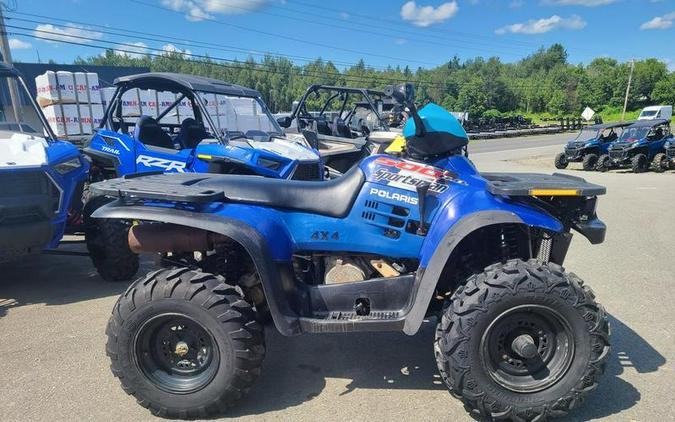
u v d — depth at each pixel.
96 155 6.60
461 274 3.10
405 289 2.96
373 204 2.99
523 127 43.94
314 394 3.08
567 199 3.03
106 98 10.34
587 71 102.00
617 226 7.75
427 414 2.86
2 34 13.46
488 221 2.73
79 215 5.23
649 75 84.50
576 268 5.59
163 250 3.04
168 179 3.33
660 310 4.36
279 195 3.04
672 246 6.54
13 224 4.27
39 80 10.04
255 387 3.16
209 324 2.68
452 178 2.99
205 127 7.53
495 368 2.70
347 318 2.90
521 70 121.56
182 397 2.75
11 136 5.10
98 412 2.88
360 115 12.49
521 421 2.68
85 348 3.68
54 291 4.87
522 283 2.59
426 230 2.96
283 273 2.93
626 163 17.52
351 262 3.09
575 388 2.65
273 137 7.75
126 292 2.77
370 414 2.87
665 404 2.94
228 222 2.81
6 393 3.09
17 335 3.89
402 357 3.54
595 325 2.63
